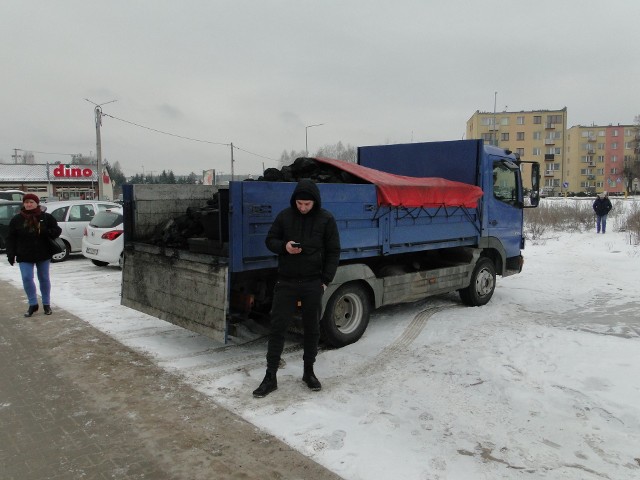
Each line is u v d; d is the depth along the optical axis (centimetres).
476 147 784
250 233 503
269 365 458
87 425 398
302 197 439
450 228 737
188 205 695
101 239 1166
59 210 1341
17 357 557
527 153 9550
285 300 454
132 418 410
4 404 437
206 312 520
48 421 405
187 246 574
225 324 500
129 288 636
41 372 512
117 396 453
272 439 373
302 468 335
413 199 655
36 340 618
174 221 614
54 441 374
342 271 582
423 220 688
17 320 713
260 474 329
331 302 574
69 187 5862
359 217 593
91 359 550
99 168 3080
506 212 863
